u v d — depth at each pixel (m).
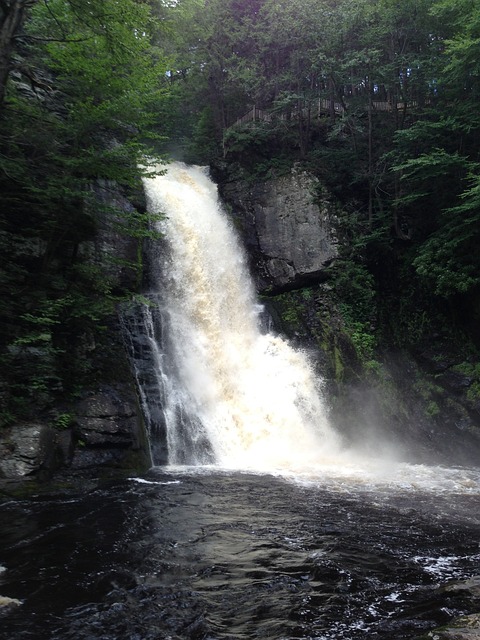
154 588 6.13
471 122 19.61
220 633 5.07
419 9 20.95
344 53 22.91
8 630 5.05
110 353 14.59
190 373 17.56
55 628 5.13
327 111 27.78
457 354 19.73
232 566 6.86
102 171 14.21
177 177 23.73
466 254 19.47
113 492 10.68
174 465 14.37
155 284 19.05
